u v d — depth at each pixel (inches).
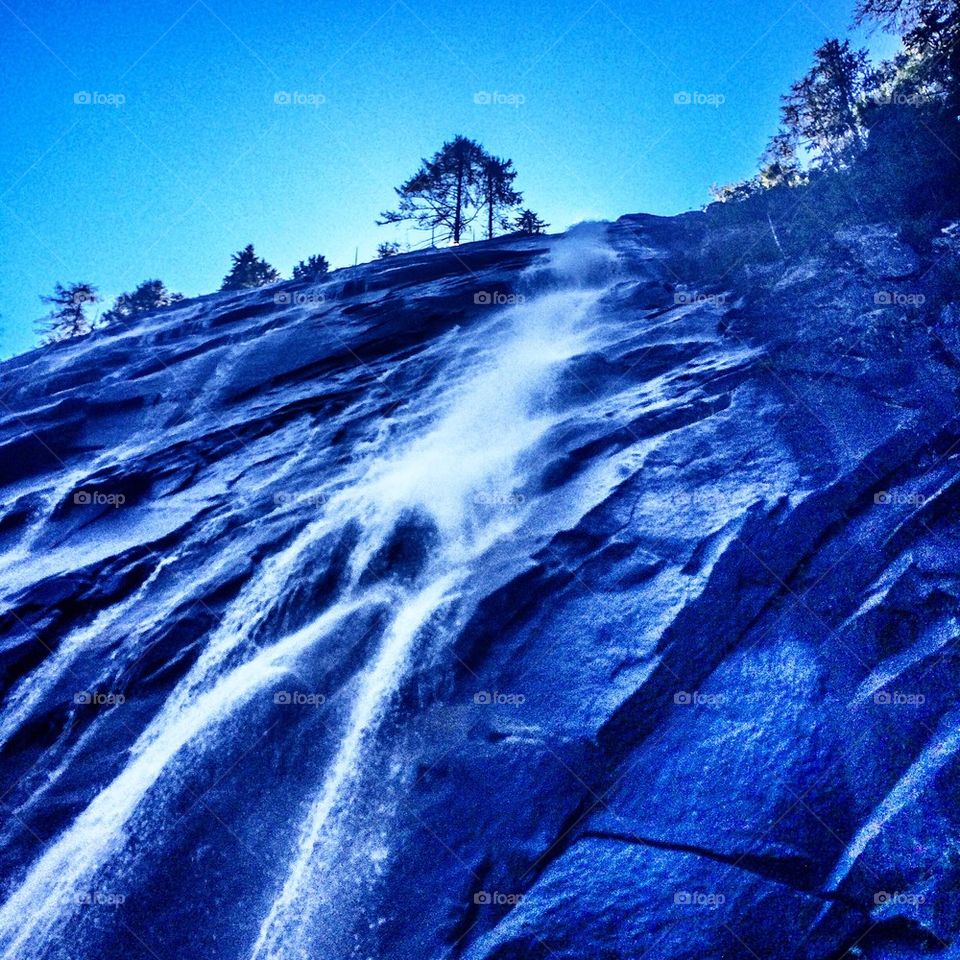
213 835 203.0
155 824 208.7
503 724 212.1
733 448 298.7
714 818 177.8
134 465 419.8
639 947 157.6
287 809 206.5
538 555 267.4
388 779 206.5
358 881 183.9
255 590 295.6
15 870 207.0
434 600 263.1
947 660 196.9
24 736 249.4
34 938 188.5
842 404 304.5
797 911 157.8
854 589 225.5
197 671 265.0
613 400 370.3
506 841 183.9
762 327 395.2
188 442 431.8
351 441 400.2
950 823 163.3
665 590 239.8
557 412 374.9
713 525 258.7
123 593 313.7
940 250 397.7
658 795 185.9
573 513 285.6
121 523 374.0
